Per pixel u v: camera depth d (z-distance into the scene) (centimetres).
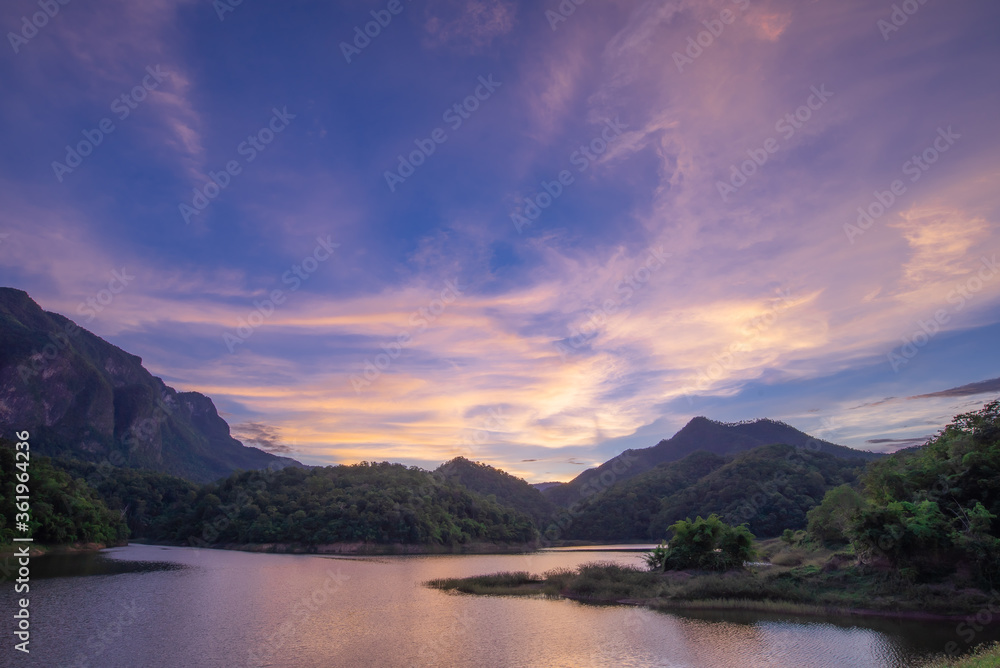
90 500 11875
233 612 3769
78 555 8988
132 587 4938
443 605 4197
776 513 12444
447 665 2489
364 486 16525
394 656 2636
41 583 5081
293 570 7319
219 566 7612
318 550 13150
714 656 2583
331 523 13612
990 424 4212
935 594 3319
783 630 3062
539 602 4347
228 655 2608
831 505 5441
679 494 17675
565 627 3284
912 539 3497
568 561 9881
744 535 4678
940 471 4281
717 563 4653
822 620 3281
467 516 17388
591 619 3538
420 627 3316
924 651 2567
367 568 8012
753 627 3159
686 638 2944
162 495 18738
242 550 13162
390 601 4403
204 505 15600
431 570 7762
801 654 2575
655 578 4766
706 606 3809
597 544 19138
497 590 5028
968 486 3912
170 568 6988
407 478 18800
